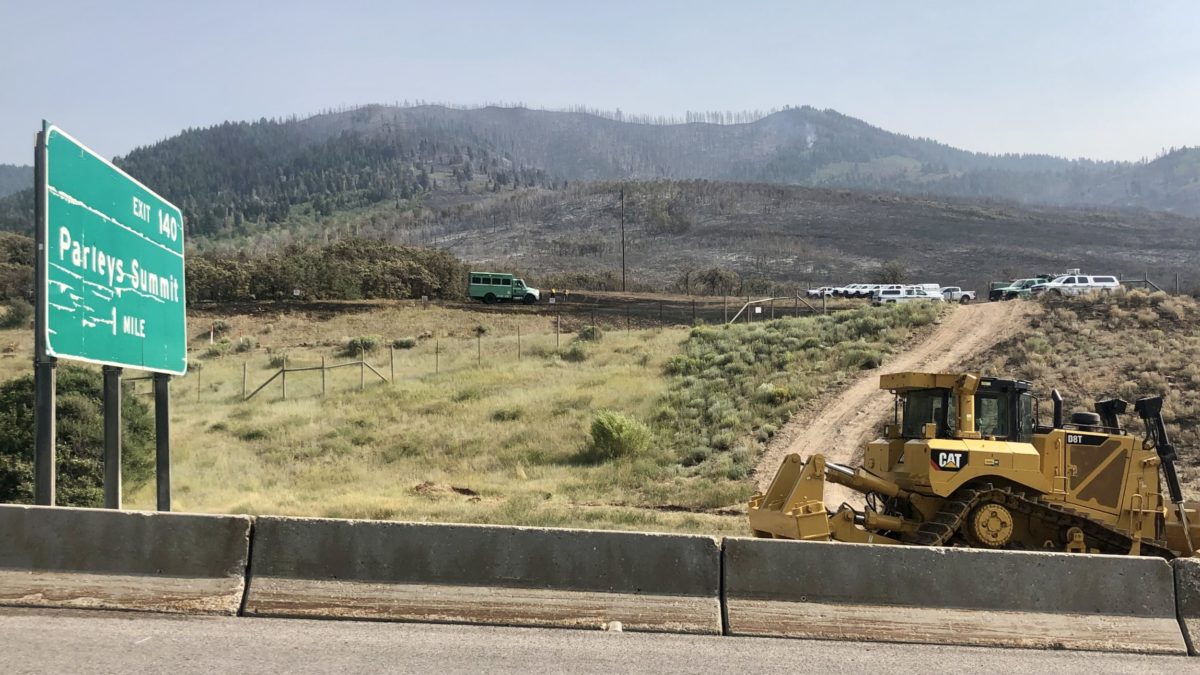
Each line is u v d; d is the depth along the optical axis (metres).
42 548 7.61
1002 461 12.70
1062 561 8.07
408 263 76.69
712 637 7.58
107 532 7.68
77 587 7.49
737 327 45.97
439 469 27.94
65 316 9.44
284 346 54.59
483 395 37.41
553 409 33.88
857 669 6.90
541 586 7.81
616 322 60.00
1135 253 157.38
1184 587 8.04
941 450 12.67
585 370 41.06
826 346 38.91
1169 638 7.82
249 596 7.59
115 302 10.74
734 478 25.94
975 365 34.19
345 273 71.31
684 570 7.91
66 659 6.30
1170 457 13.12
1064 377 31.66
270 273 68.38
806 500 12.67
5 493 19.72
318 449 30.59
